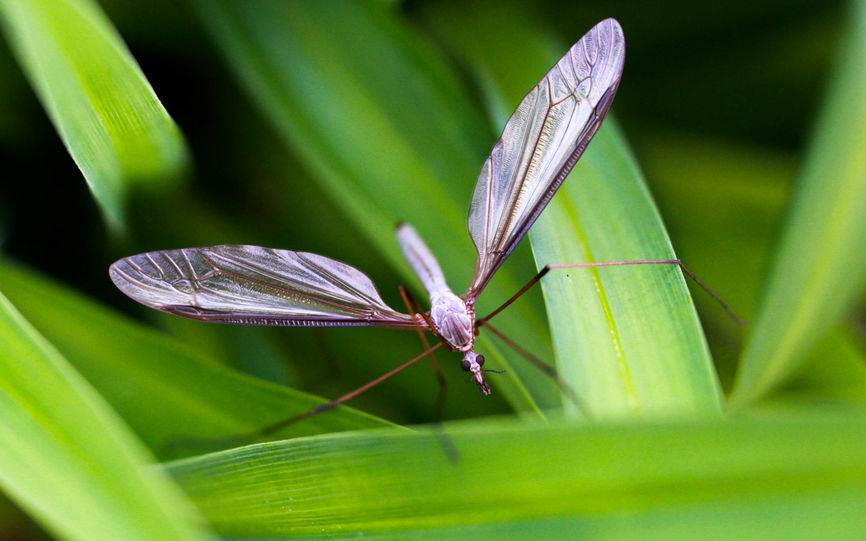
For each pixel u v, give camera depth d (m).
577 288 0.20
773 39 0.22
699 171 0.22
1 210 0.21
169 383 0.20
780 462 0.18
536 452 0.18
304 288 0.20
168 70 0.22
